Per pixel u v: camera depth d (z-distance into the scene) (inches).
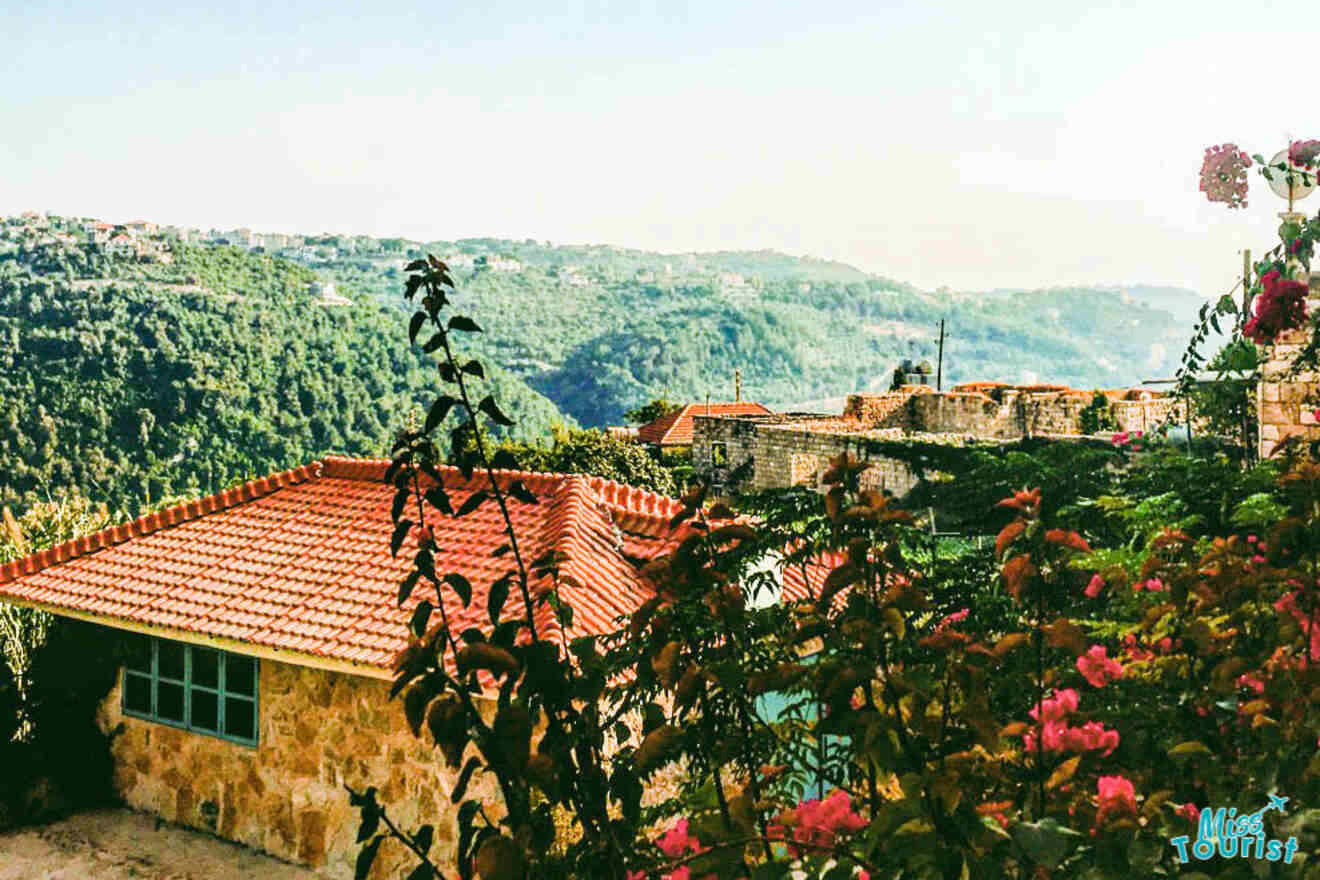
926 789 107.9
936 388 1961.1
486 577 527.2
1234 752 132.7
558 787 121.5
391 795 509.4
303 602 548.4
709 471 1487.5
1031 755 129.0
